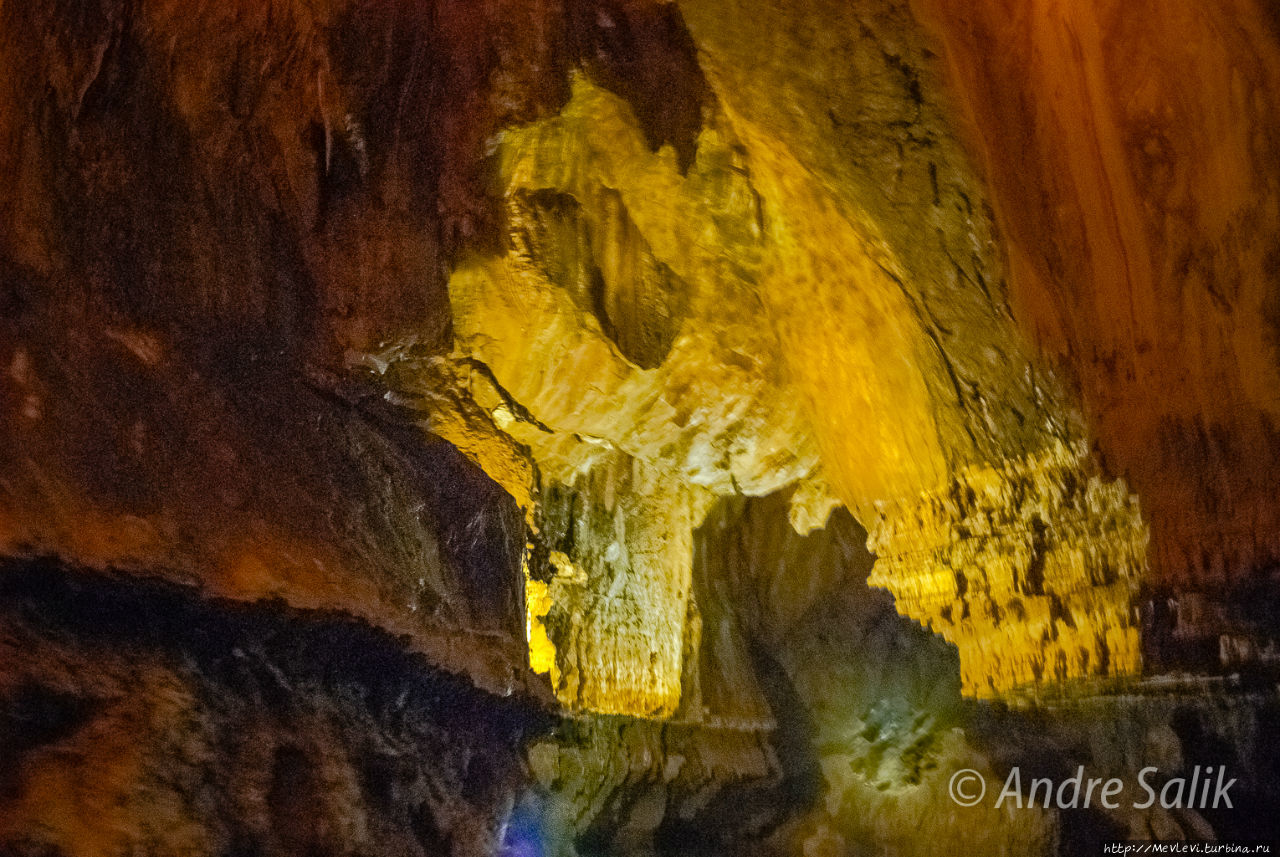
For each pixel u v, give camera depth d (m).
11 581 3.60
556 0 6.67
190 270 4.85
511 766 6.00
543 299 7.41
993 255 6.37
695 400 8.52
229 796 3.82
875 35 6.11
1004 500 7.13
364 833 4.30
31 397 3.88
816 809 10.73
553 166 7.25
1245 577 5.82
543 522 8.28
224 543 4.33
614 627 9.04
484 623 5.96
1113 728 7.10
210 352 4.81
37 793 3.24
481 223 6.90
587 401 8.23
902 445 7.81
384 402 6.11
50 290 4.14
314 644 4.63
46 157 4.23
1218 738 6.31
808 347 8.18
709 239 7.87
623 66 7.00
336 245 5.78
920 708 10.93
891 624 11.48
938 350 7.07
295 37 5.52
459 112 6.53
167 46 4.82
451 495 6.15
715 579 11.09
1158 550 6.20
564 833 7.65
